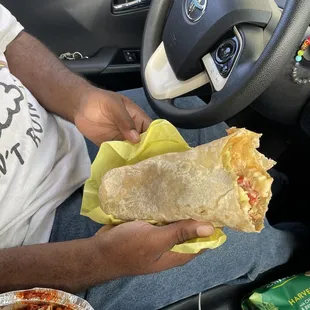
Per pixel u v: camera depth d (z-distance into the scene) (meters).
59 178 0.94
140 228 0.73
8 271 0.78
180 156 0.73
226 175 0.66
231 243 0.97
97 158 0.86
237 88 0.88
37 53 1.03
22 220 0.88
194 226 0.68
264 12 0.89
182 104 1.10
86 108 0.91
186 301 0.99
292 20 0.81
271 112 1.14
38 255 0.79
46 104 1.00
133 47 1.34
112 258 0.76
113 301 0.88
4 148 0.83
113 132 0.92
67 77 0.98
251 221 0.65
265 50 0.84
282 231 1.09
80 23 1.30
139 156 0.84
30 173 0.87
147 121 0.92
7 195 0.83
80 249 0.78
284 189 1.27
